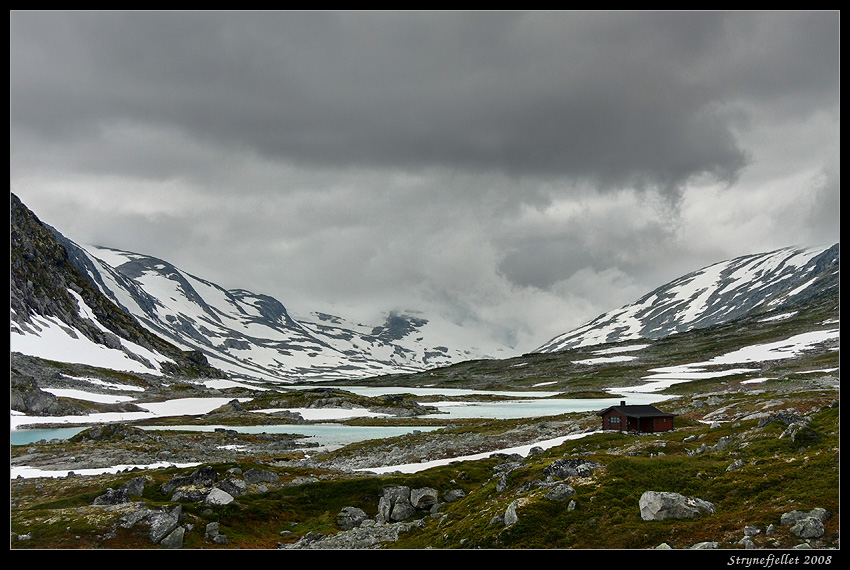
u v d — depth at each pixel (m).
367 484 75.81
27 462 101.25
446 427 158.12
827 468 48.38
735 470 54.38
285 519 68.06
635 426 109.31
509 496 59.53
